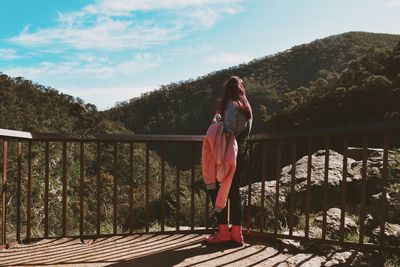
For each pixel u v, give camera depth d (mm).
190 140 4141
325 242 3416
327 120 37906
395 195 3656
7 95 68875
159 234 4137
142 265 3033
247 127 3498
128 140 4055
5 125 61375
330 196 6031
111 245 3709
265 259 3191
